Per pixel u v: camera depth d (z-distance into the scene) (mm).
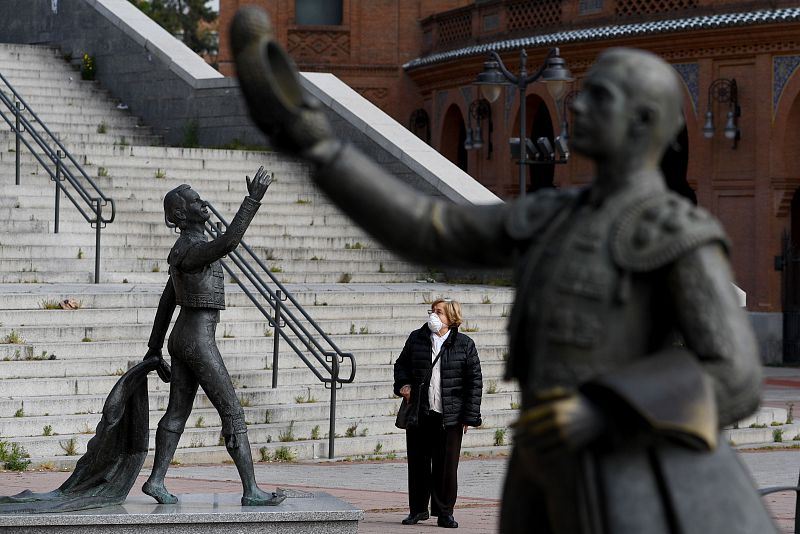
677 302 3506
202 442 15375
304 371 17422
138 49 30906
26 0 33594
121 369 16500
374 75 43844
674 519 3412
